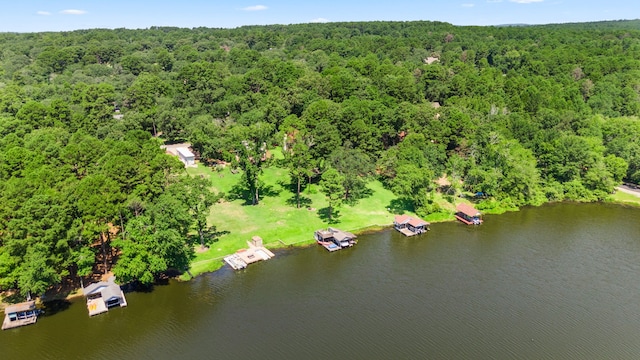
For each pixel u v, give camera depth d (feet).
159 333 235.61
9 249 237.45
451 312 257.75
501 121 510.58
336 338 234.38
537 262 316.19
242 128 474.49
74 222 257.14
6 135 419.13
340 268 304.30
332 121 492.95
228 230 344.08
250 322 246.27
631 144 478.18
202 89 638.12
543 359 221.87
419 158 428.56
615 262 317.01
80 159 352.28
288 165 404.98
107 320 243.60
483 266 309.83
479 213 382.01
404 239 349.00
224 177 443.73
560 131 501.97
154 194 319.68
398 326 245.04
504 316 254.68
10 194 255.91
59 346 223.71
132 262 257.75
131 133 445.78
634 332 242.37
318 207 392.47
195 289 274.16
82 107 565.12
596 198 438.81
